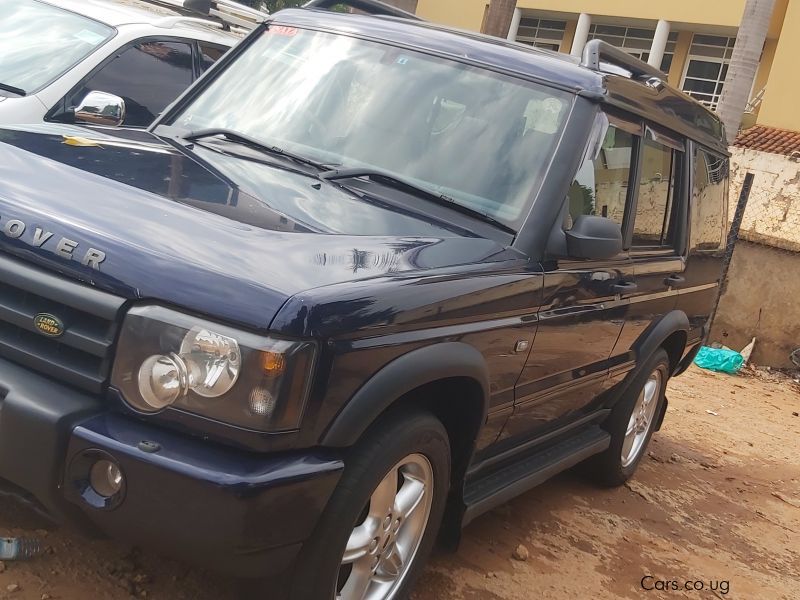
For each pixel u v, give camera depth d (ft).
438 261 10.68
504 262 11.61
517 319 11.80
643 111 15.06
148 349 8.52
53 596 10.21
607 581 14.89
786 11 80.94
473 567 13.87
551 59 14.17
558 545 15.78
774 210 49.98
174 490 8.22
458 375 10.53
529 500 17.53
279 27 15.38
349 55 14.32
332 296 8.80
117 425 8.53
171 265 8.66
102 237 8.90
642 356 17.28
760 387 37.55
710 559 17.16
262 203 10.71
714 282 20.89
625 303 15.37
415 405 10.55
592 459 18.72
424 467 10.80
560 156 12.78
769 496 22.30
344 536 9.44
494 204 12.42
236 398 8.38
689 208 18.03
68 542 11.30
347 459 9.49
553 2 99.86
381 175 12.36
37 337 9.07
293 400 8.49
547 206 12.40
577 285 13.20
